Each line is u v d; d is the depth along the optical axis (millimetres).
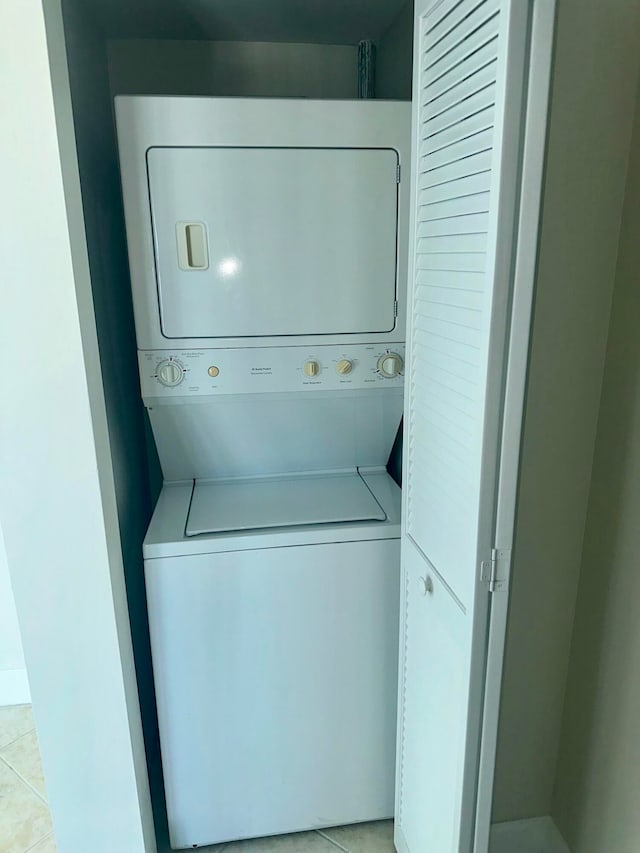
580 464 1343
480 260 918
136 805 1482
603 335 1271
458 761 1099
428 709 1312
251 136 1399
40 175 1070
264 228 1455
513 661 1473
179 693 1524
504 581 975
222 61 1924
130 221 1406
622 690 1271
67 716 1386
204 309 1485
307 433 1692
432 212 1110
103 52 1797
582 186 1186
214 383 1538
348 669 1576
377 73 1959
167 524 1489
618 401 1239
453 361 1053
